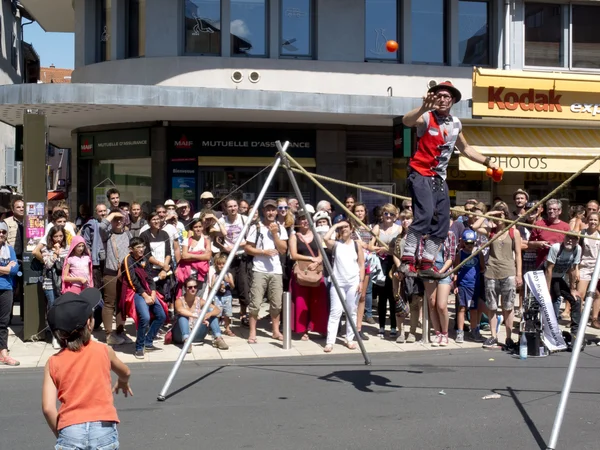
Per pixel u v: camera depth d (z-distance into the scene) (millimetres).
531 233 12242
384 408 7473
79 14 18016
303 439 6426
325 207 12227
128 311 10180
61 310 4254
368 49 17234
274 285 11188
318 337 11742
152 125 16844
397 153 16000
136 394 8102
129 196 17500
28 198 11141
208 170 16906
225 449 6156
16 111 15273
